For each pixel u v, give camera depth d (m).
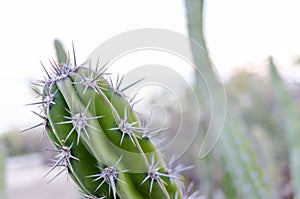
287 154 1.31
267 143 1.08
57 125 0.54
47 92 0.55
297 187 0.90
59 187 1.44
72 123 0.53
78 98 0.53
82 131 0.53
